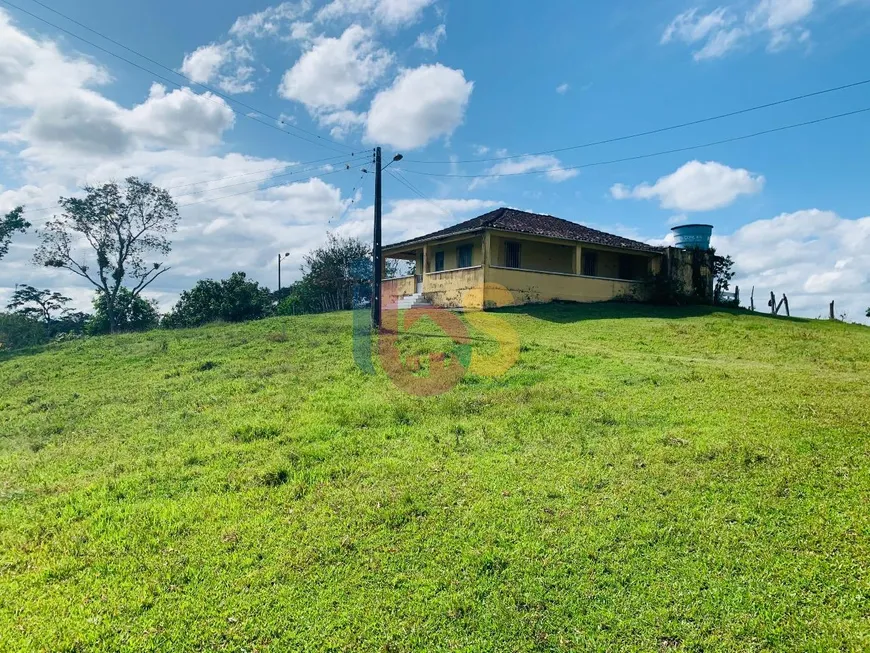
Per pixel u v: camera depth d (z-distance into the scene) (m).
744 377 10.73
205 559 4.70
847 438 6.73
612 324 19.38
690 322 20.25
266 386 11.59
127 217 39.41
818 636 3.57
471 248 25.84
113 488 6.37
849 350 14.90
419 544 4.80
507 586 4.18
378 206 18.53
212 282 36.72
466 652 3.55
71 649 3.68
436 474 6.24
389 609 3.99
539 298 24.05
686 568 4.29
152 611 4.04
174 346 18.92
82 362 17.38
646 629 3.70
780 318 23.38
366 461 6.77
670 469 6.05
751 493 5.41
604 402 8.99
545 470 6.21
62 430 9.77
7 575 4.61
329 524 5.20
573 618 3.82
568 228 28.16
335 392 10.55
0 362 19.38
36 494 6.48
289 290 49.84
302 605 4.06
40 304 48.88
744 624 3.71
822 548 4.46
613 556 4.48
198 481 6.46
